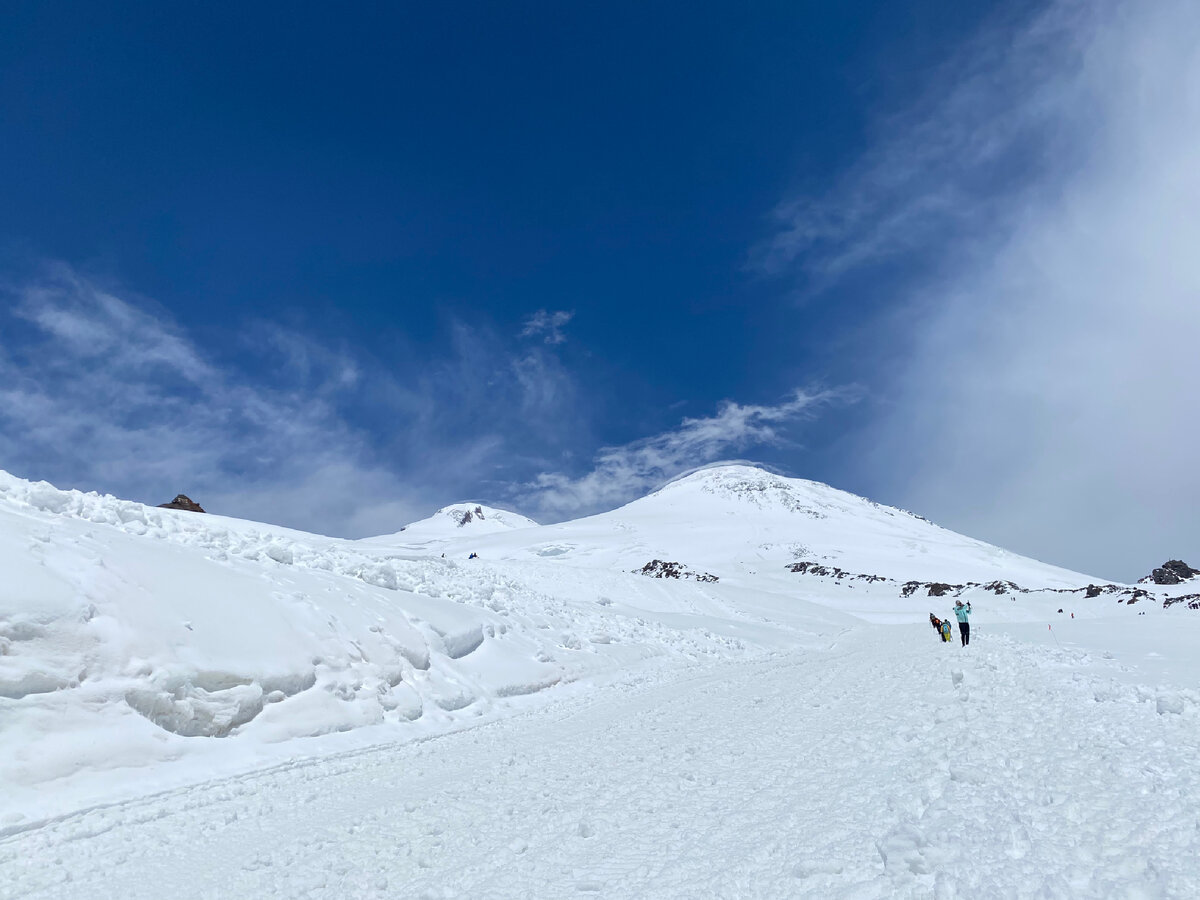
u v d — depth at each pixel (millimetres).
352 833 7457
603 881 5301
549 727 14789
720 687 18422
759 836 5746
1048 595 79188
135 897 6191
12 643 9938
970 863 4543
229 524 50500
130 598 12211
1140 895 3943
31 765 8891
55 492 15203
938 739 8062
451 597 24562
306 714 13156
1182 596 67938
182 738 11023
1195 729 7348
